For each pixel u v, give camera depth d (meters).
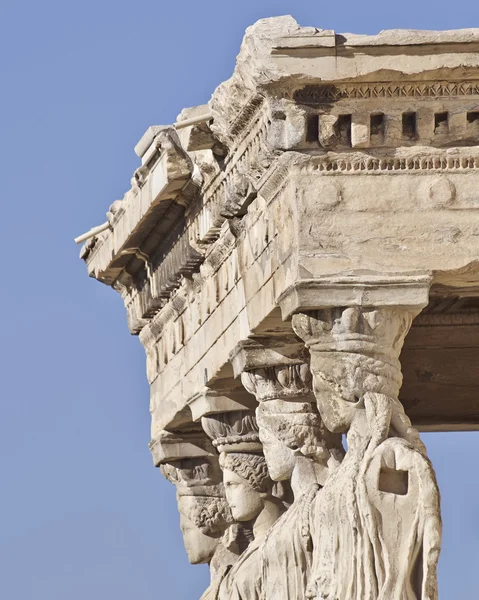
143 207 22.62
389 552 18.50
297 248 18.91
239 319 21.06
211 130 20.56
